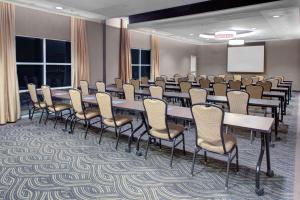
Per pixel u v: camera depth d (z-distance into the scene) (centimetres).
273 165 356
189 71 1568
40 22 693
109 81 939
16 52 666
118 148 422
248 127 275
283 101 643
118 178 312
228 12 647
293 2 551
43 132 517
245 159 379
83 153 397
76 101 467
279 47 1383
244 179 311
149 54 1209
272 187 290
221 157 382
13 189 283
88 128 530
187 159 375
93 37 866
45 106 573
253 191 281
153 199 265
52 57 762
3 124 587
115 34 953
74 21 780
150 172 329
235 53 1504
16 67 633
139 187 290
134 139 472
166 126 338
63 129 535
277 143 457
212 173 327
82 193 276
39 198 265
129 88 614
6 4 598
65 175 319
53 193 275
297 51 1339
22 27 650
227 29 1023
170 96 585
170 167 345
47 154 392
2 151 403
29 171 330
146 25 859
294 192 278
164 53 1317
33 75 720
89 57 854
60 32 751
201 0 592
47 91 542
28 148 419
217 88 671
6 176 315
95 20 860
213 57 1605
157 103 332
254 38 1333
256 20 811
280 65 1390
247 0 640
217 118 279
